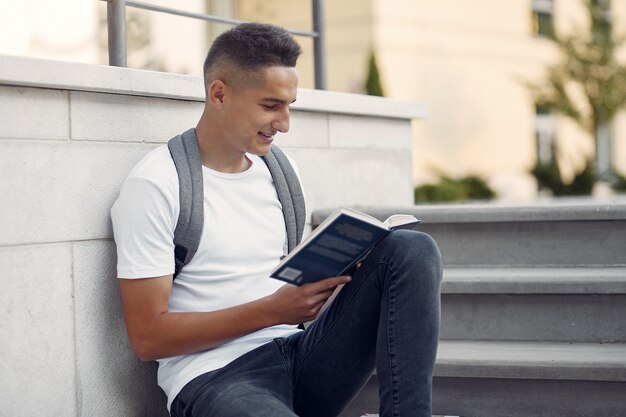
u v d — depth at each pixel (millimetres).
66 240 2760
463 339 3635
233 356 2750
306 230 4004
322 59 4320
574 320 3539
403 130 4812
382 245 2668
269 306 2629
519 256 3922
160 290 2654
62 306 2748
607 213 3797
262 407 2529
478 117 18453
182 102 3207
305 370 2785
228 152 2846
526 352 3348
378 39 16734
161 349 2633
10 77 2541
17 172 2605
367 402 3396
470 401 3295
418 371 2568
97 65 2814
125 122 2965
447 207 4070
